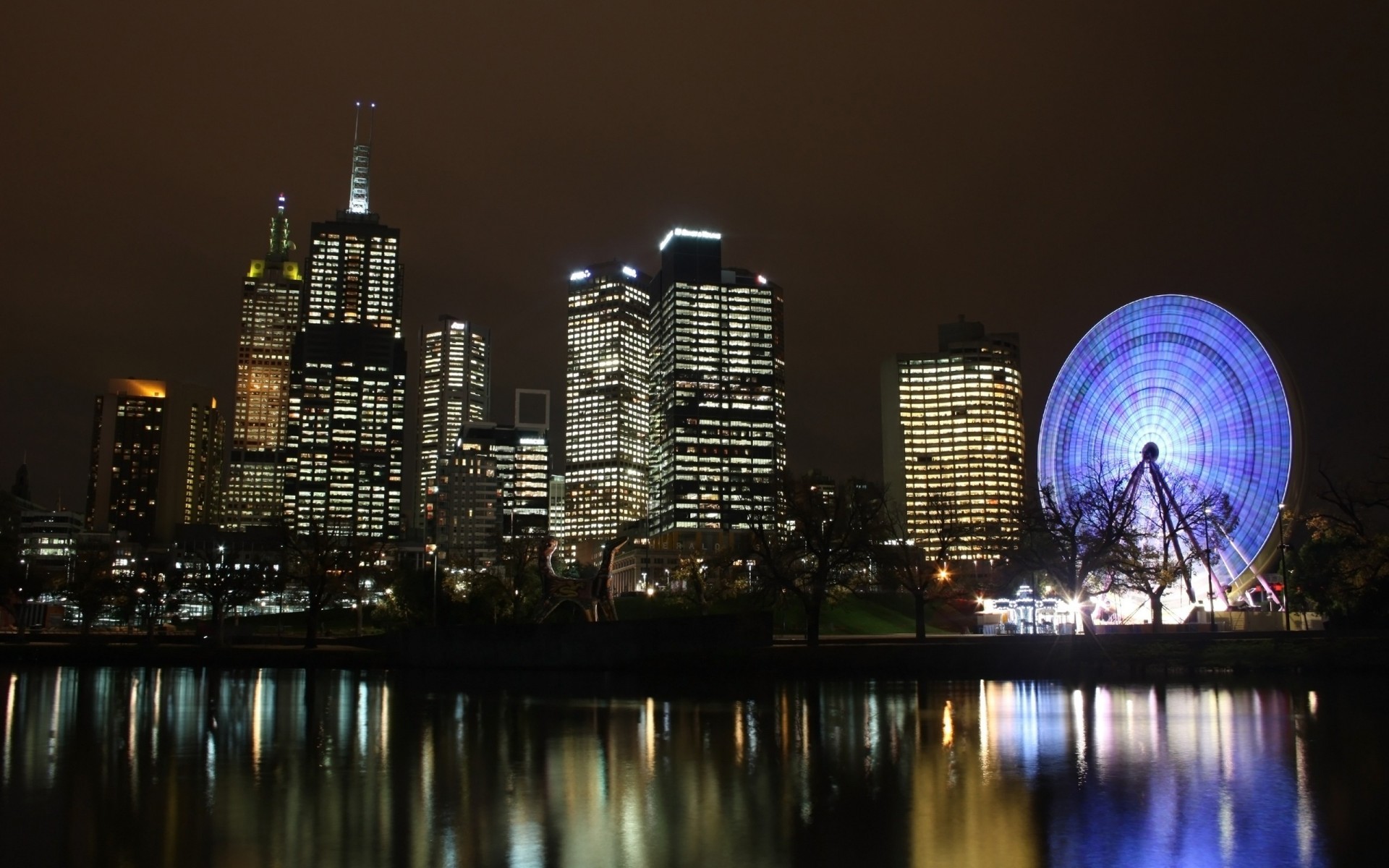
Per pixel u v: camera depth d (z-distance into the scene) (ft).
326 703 181.47
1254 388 363.15
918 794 87.97
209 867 66.03
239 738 130.93
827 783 93.50
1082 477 414.62
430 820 78.95
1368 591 326.65
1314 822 77.15
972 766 102.47
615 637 259.60
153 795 90.38
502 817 80.18
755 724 139.95
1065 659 245.04
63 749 121.60
